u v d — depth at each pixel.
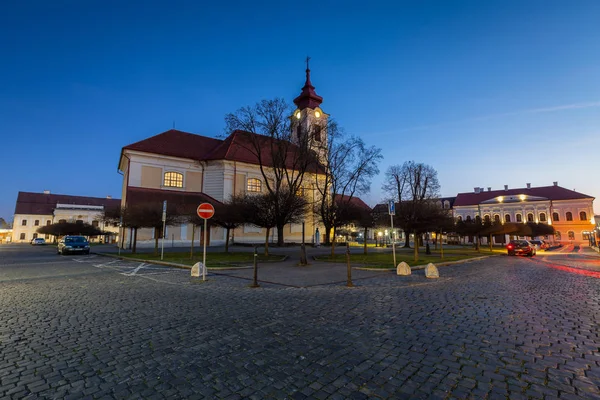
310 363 4.12
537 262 21.38
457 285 10.58
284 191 23.25
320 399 3.23
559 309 7.11
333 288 9.91
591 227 66.38
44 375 3.78
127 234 30.80
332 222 21.78
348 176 26.88
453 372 3.85
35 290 9.43
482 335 5.24
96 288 9.79
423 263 17.30
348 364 4.09
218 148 39.97
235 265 15.57
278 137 27.47
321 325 5.82
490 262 20.81
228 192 36.72
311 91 44.25
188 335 5.26
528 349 4.61
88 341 4.96
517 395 3.29
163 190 34.12
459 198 83.62
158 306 7.35
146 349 4.63
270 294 8.89
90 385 3.53
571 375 3.76
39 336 5.21
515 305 7.50
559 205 69.69
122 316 6.46
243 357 4.32
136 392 3.38
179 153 35.62
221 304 7.58
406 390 3.41
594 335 5.25
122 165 39.28
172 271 14.16
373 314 6.62
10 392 3.35
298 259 20.09
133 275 12.83
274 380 3.65
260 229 38.59
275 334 5.31
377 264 16.53
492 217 75.88
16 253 29.03
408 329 5.57
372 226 26.77
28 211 79.62
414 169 39.28
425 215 19.00
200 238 34.53
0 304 7.55
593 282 11.54
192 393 3.36
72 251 26.09
